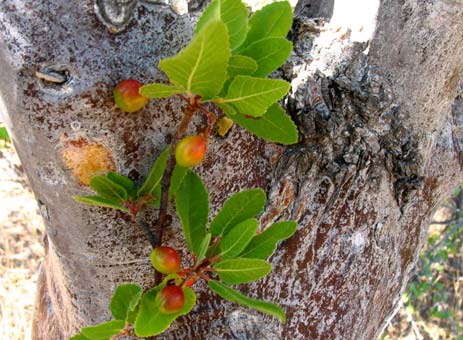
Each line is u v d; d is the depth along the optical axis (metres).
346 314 0.52
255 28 0.37
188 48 0.30
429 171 0.55
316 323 0.52
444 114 0.50
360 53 0.47
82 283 0.47
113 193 0.39
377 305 0.55
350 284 0.52
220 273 0.38
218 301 0.49
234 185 0.46
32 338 0.69
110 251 0.44
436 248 1.34
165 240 0.44
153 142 0.40
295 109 0.46
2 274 1.16
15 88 0.37
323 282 0.51
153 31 0.38
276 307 0.38
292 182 0.48
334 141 0.47
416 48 0.46
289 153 0.47
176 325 0.49
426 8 0.46
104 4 0.37
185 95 0.40
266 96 0.34
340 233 0.50
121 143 0.40
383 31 0.46
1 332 1.08
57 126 0.38
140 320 0.36
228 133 0.44
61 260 0.46
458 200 1.43
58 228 0.44
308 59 0.46
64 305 0.54
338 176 0.48
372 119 0.47
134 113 0.39
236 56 0.34
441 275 1.46
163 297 0.36
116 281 0.46
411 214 0.55
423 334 1.39
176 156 0.36
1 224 1.23
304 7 0.51
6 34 0.36
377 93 0.46
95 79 0.38
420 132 0.49
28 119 0.38
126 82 0.37
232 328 0.49
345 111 0.47
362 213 0.50
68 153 0.39
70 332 0.55
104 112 0.38
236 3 0.34
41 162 0.40
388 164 0.49
